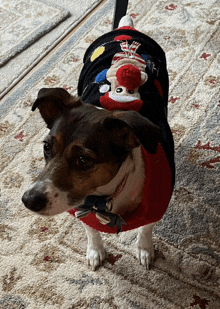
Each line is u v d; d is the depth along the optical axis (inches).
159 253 71.3
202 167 81.7
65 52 107.7
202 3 117.8
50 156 47.2
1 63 105.7
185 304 65.2
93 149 44.6
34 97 97.3
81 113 46.7
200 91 95.0
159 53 67.0
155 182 52.2
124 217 57.3
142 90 54.3
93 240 68.4
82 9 120.6
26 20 117.6
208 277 68.0
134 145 46.5
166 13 116.0
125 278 68.5
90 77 59.6
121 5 78.1
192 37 108.3
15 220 76.3
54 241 73.2
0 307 65.6
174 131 87.9
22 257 71.4
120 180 50.6
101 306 65.5
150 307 65.2
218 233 72.9
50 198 45.7
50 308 65.4
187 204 76.8
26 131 90.6
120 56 59.5
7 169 84.0
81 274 69.2
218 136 86.5
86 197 52.6
